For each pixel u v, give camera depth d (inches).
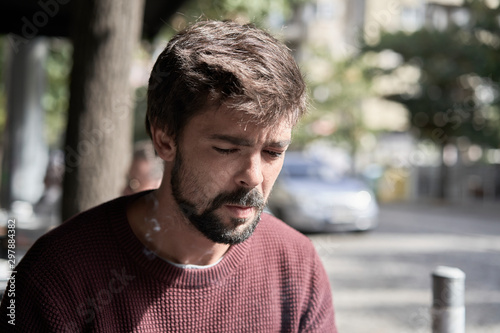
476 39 571.2
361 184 401.4
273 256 52.0
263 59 40.4
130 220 48.7
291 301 52.4
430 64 578.9
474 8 577.3
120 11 101.0
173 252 47.7
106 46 100.1
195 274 47.2
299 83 41.6
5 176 269.9
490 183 721.0
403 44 585.0
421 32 581.6
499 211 611.2
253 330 50.0
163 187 47.0
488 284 246.5
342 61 699.4
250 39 41.4
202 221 43.4
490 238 387.9
